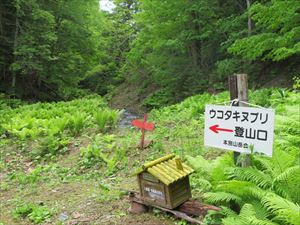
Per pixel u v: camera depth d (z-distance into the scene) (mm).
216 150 6535
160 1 18234
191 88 19109
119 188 5539
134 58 22578
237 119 3602
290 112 6453
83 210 4918
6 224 4922
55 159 8203
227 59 17469
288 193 3463
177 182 4098
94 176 6602
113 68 35094
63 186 6289
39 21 19344
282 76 15516
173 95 20812
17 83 20953
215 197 3611
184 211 4105
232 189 3654
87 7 23000
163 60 20625
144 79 27688
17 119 11781
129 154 7469
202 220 3930
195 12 18000
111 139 8695
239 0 19203
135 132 9883
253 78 16703
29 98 21172
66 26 21562
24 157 8742
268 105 10344
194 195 4590
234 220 3125
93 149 7539
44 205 5402
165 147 7531
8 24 19281
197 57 20516
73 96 25734
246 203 3508
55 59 19719
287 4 11516
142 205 4410
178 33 18969
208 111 3861
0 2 18922
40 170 7336
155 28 19062
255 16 12516
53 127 10078
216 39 19453
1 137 10906
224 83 18016
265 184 3512
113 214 4590
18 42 18656
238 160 3949
